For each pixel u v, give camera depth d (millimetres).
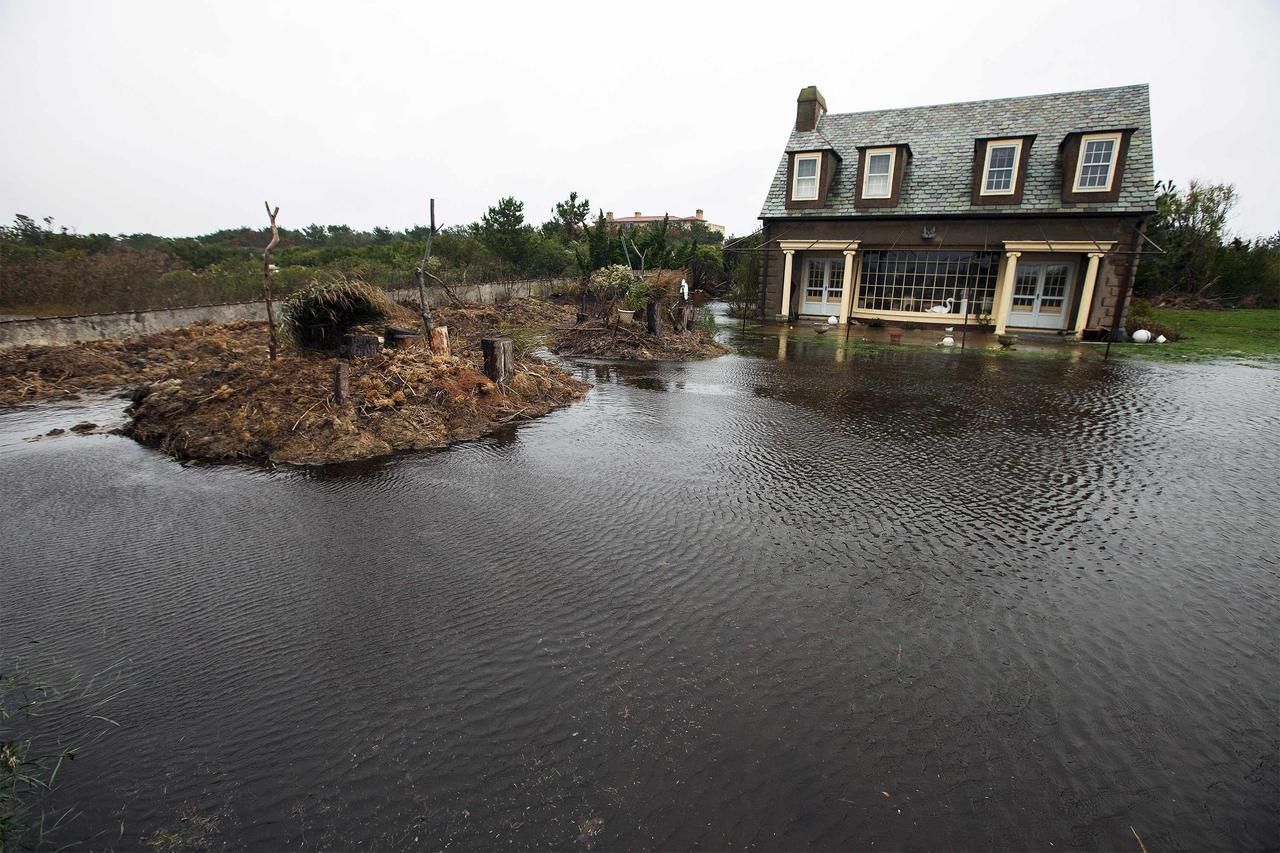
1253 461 6859
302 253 29156
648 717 3010
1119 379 11625
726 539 4930
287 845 2354
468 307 20062
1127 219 16656
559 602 4004
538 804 2531
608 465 6684
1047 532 5082
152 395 7969
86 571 4359
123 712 3029
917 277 20219
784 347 15992
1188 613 3924
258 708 3062
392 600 4012
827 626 3758
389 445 7121
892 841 2379
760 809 2512
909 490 5996
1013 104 19375
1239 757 2795
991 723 2982
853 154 20469
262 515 5312
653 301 15875
